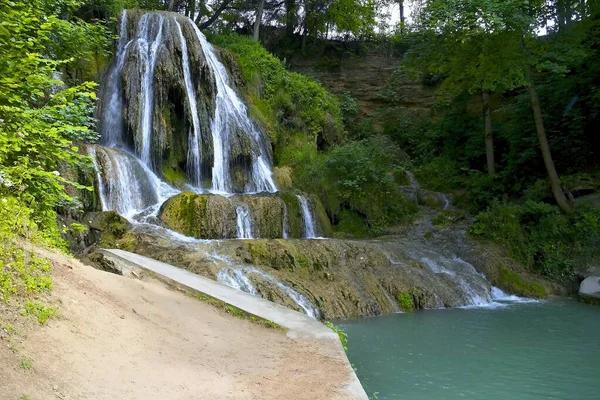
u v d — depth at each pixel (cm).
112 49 1658
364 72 2872
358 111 2723
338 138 2250
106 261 754
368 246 1318
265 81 2117
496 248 1496
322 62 2908
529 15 1592
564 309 1168
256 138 1844
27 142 621
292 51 2952
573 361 764
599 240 1470
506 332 938
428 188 2144
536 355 793
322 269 1157
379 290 1147
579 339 891
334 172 1839
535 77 2170
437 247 1506
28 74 673
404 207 1836
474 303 1228
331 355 565
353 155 1862
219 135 1709
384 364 735
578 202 1620
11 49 657
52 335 420
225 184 1688
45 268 521
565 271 1434
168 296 674
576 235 1498
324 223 1622
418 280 1222
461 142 2402
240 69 2002
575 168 1864
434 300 1175
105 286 598
